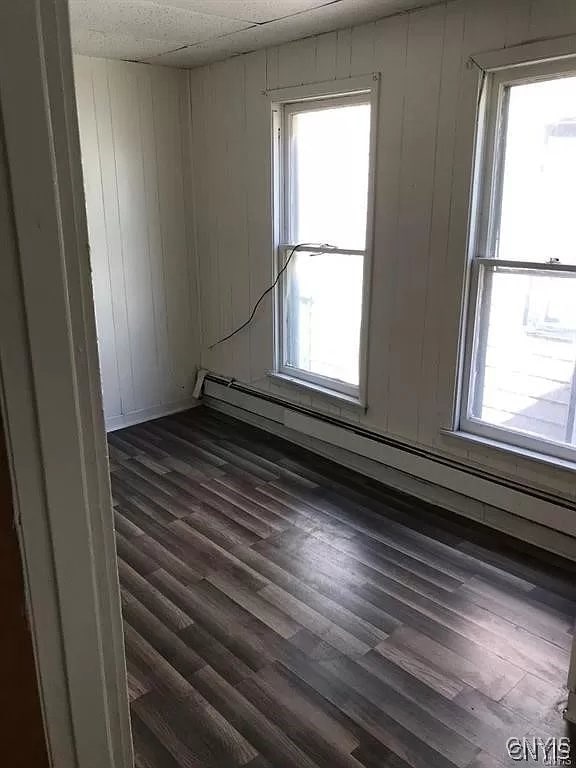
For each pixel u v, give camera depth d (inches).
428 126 118.4
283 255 159.3
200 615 98.9
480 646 92.0
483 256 117.7
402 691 83.5
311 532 123.9
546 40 99.5
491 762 72.9
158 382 186.4
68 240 24.5
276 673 86.7
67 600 27.4
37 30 21.9
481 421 123.7
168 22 124.2
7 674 26.6
